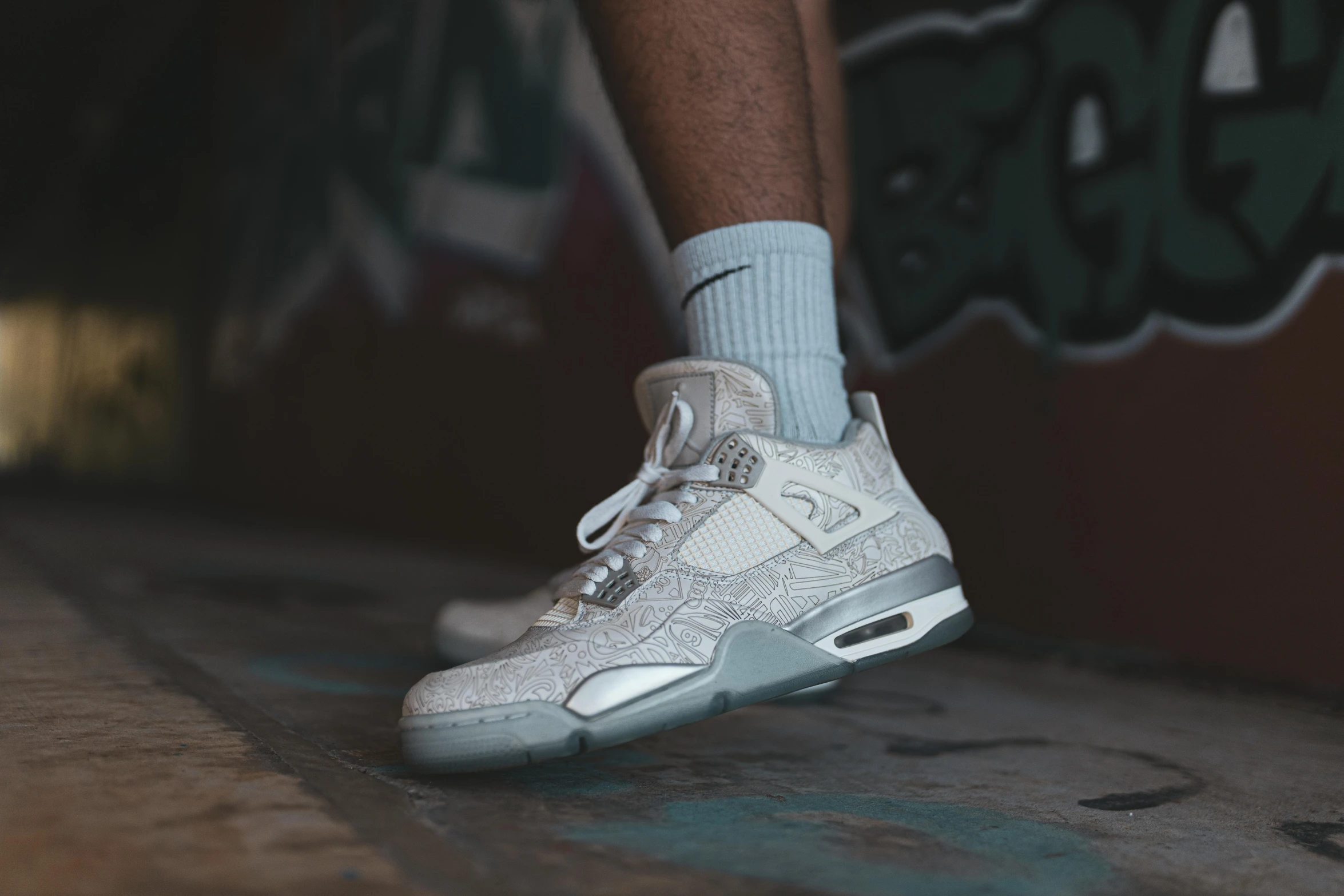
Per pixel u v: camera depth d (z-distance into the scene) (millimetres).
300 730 1168
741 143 1145
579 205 3516
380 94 5039
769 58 1151
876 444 1196
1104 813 988
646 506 1115
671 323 3088
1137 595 1854
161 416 8680
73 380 12258
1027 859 831
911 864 801
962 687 1683
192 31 7855
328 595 2734
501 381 3941
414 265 4648
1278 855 877
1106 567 1907
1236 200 1739
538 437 3707
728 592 1056
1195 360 1782
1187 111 1824
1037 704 1551
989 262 2164
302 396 5855
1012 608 2070
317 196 5746
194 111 8117
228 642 1853
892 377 2369
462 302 4230
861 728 1351
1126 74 1930
